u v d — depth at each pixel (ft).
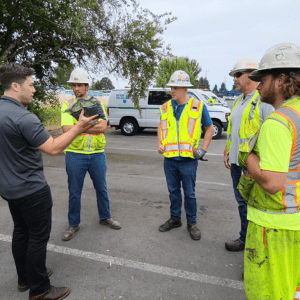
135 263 8.89
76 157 10.03
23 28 23.13
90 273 8.39
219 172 19.98
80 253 9.46
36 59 26.50
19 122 6.01
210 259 9.13
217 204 13.88
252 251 4.90
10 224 11.64
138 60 25.86
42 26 22.80
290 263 4.65
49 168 21.12
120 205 13.75
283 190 4.54
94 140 10.05
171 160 10.33
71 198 10.41
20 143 6.20
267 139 4.27
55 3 21.21
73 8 22.90
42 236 6.91
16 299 7.33
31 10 21.56
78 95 9.87
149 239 10.41
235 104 9.36
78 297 7.35
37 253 6.82
